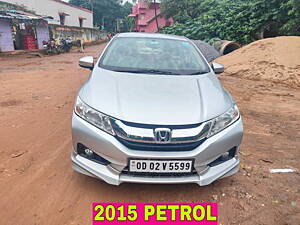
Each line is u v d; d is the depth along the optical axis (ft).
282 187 8.12
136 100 7.03
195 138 6.49
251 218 6.75
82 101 7.22
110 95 7.22
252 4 50.75
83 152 7.06
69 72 30.04
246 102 18.56
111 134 6.51
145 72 9.02
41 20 58.54
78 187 7.70
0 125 12.20
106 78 8.23
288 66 27.71
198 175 6.78
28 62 39.93
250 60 31.83
